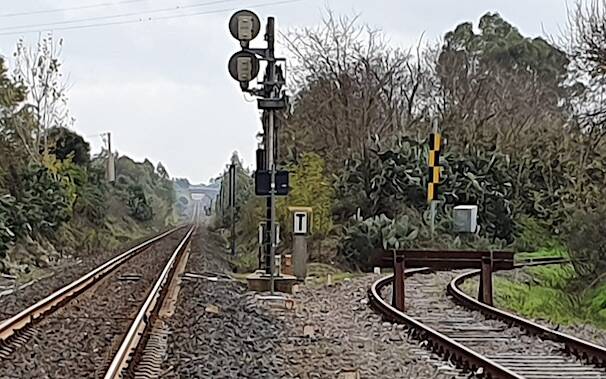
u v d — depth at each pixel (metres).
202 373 11.65
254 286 25.28
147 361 12.97
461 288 26.67
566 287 31.22
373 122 55.44
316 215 41.03
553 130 46.56
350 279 29.77
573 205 32.59
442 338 14.52
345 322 18.83
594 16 33.19
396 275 21.14
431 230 37.88
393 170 42.62
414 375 12.34
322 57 55.75
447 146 46.69
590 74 33.78
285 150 51.69
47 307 20.91
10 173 45.72
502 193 44.00
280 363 13.03
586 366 13.02
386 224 37.59
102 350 14.66
